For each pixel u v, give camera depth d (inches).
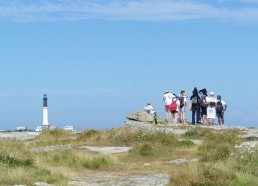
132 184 802.8
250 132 1568.7
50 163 994.7
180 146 1263.5
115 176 901.8
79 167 1002.7
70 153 1063.0
